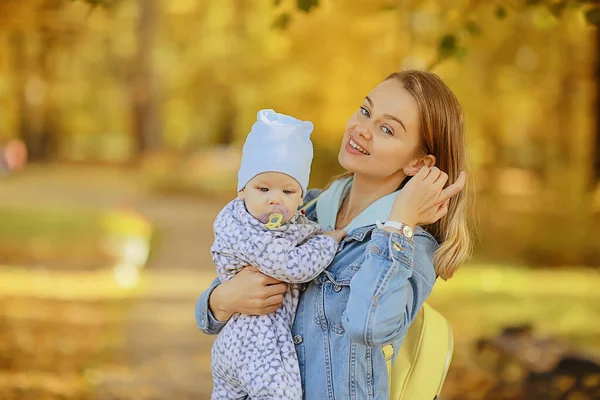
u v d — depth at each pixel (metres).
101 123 48.56
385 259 2.44
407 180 2.81
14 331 8.45
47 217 19.28
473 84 18.14
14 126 43.12
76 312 9.60
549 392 5.91
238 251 2.59
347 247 2.62
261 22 25.23
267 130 2.60
